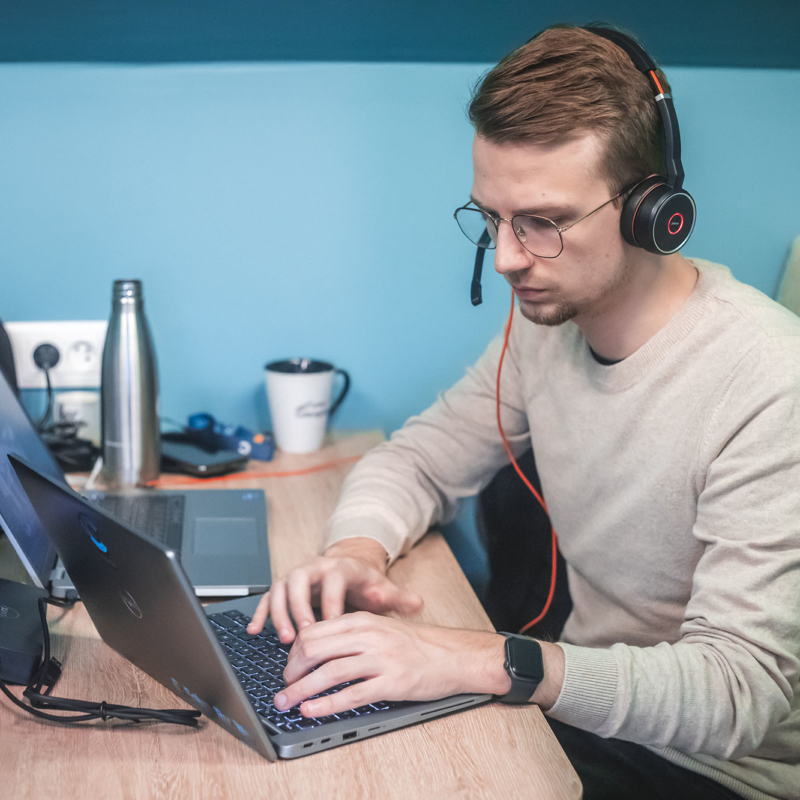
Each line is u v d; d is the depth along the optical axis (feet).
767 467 2.81
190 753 2.25
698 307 3.23
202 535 3.61
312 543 3.68
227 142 4.75
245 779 2.15
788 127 5.04
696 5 4.56
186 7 4.31
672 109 2.84
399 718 2.39
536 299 3.06
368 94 4.79
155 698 2.50
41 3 4.17
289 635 2.73
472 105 2.92
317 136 4.81
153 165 4.72
